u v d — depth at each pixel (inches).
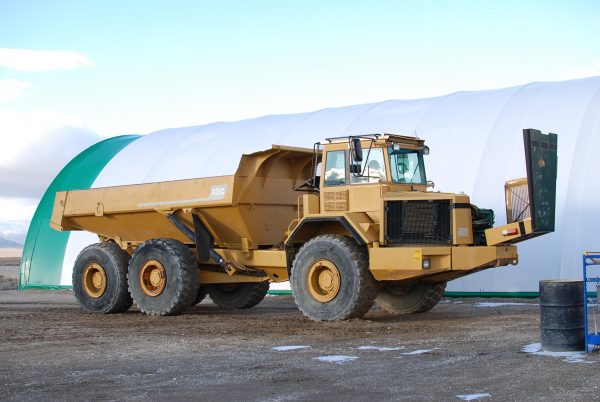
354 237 601.0
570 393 331.0
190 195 692.7
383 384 358.6
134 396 339.9
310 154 697.6
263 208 689.6
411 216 601.3
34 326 609.3
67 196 776.9
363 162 621.9
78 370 403.9
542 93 917.8
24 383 370.0
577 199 792.3
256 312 727.1
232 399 332.2
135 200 727.1
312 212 634.8
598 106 850.1
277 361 424.2
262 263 674.2
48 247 1146.0
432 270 589.0
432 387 350.3
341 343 491.2
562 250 785.6
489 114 917.2
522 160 842.8
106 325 614.2
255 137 1092.5
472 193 848.9
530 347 455.2
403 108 1018.7
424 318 641.6
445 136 914.1
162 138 1238.3
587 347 430.0
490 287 818.8
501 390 340.5
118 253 727.7
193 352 461.7
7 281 1406.3
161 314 679.1
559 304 438.0
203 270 709.9
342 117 1048.8
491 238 585.6
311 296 610.2
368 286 597.0
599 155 804.0
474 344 476.1
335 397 333.7
